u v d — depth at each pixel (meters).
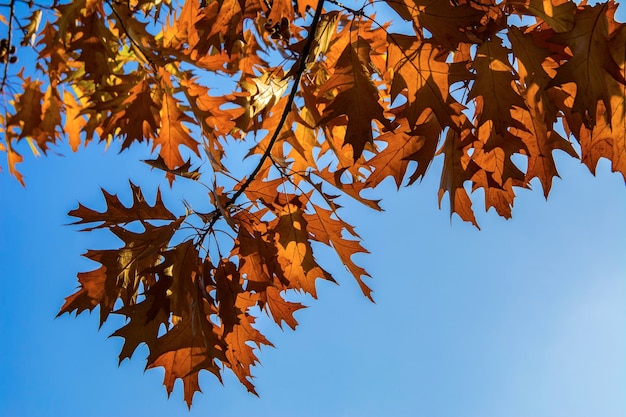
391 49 1.45
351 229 1.66
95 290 1.60
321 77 1.66
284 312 1.68
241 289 1.59
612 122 1.45
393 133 1.52
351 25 1.47
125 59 1.82
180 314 1.58
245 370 1.68
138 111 1.67
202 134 1.65
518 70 1.49
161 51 1.65
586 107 1.39
